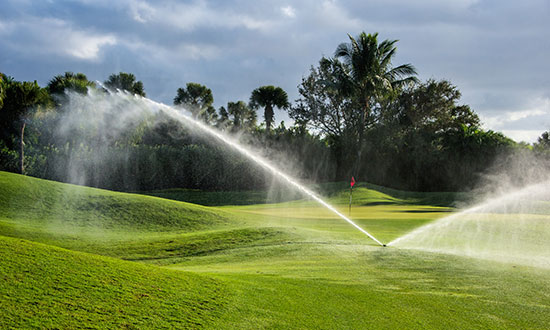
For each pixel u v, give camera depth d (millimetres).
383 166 51469
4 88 32406
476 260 9141
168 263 10750
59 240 14016
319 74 52000
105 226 17141
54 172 40625
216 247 12672
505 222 17094
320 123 53000
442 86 54438
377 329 4801
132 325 4238
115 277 5516
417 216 22000
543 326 5008
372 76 40531
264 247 11812
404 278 7477
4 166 37250
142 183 46438
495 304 5848
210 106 61906
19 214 17547
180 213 19594
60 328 3924
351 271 8133
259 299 5676
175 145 54562
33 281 4820
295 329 4648
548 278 7445
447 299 6078
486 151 47844
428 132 53188
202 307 5055
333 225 17906
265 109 53344
